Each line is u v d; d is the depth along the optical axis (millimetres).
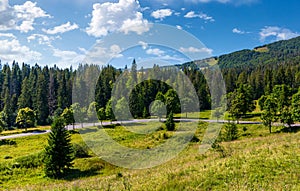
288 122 46875
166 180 13227
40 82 94688
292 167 13273
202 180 12570
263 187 11055
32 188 18578
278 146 18750
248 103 66312
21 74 125062
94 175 24938
